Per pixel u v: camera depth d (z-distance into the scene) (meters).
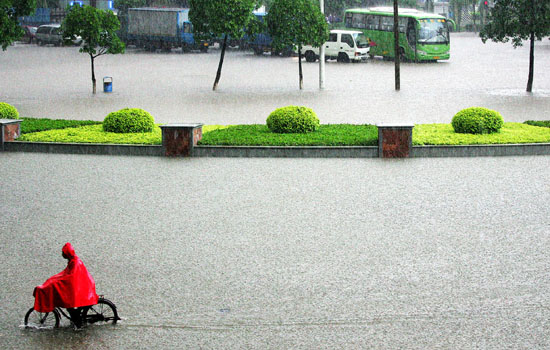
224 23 31.86
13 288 9.12
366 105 26.94
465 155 17.73
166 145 18.28
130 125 20.12
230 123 23.00
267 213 12.55
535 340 7.52
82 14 30.72
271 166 16.80
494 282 9.12
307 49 48.12
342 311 8.27
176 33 55.50
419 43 46.38
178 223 11.98
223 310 8.34
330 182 14.96
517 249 10.43
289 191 14.19
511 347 7.36
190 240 11.03
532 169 16.02
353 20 52.75
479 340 7.52
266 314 8.21
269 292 8.87
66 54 53.38
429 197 13.55
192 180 15.30
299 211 12.65
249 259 10.11
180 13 55.28
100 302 7.97
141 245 10.80
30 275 9.57
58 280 7.78
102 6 72.25
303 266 9.80
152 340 7.62
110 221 12.14
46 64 45.28
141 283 9.23
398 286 9.02
